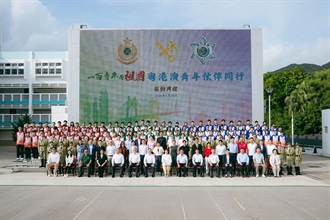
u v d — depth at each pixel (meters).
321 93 47.97
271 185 15.30
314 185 15.29
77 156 18.70
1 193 13.29
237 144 18.52
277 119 54.12
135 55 22.50
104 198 12.27
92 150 17.97
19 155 22.44
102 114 22.33
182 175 18.28
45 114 43.75
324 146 29.78
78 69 22.48
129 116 22.34
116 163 17.56
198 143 18.47
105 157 17.69
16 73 43.81
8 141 45.41
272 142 19.08
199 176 18.08
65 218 9.43
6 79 44.28
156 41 22.56
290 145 18.78
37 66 44.03
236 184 15.53
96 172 18.48
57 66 43.75
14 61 43.91
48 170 18.00
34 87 44.34
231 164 17.80
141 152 18.27
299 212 10.12
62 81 44.00
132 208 10.66
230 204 11.25
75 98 22.41
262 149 18.52
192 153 18.39
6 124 44.19
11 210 10.40
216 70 22.44
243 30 22.58
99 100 22.36
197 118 22.25
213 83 22.41
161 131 18.95
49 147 18.73
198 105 22.31
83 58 22.52
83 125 20.30
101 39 22.56
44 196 12.66
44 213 10.00
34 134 21.34
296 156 18.61
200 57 22.48
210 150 18.17
